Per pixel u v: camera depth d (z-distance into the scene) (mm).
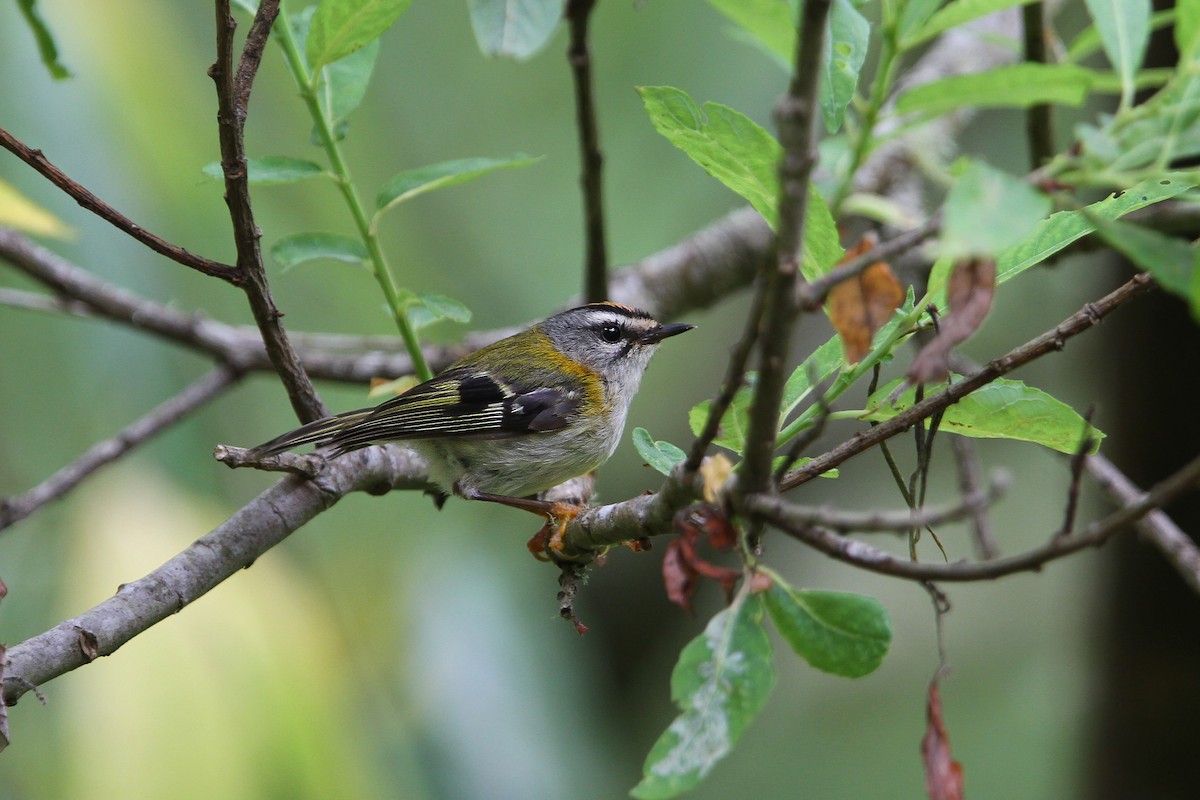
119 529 10336
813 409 5691
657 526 5754
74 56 10422
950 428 5922
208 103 12070
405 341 7699
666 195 14750
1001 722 13492
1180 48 4715
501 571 12852
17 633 9836
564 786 11578
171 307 10641
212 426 12000
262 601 10133
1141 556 10062
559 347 9992
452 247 14641
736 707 4586
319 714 9750
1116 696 10391
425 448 9445
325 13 6582
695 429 6062
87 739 9094
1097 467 8117
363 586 12227
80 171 10500
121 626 5941
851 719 13906
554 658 12664
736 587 5066
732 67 14195
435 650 11922
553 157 14781
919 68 12945
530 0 7762
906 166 11984
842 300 4734
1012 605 13984
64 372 11094
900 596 14117
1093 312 5375
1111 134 4645
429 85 14789
